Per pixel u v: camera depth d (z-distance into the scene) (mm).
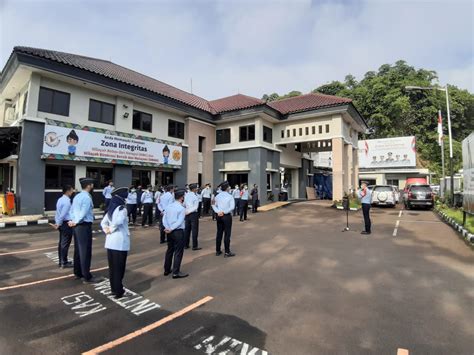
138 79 19672
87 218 5238
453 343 3197
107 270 5969
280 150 22312
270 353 3018
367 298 4457
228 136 21344
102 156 14406
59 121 12945
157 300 4398
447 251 7488
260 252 7477
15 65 11945
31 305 4199
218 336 3357
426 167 36219
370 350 3068
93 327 3570
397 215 15500
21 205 11719
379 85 39875
